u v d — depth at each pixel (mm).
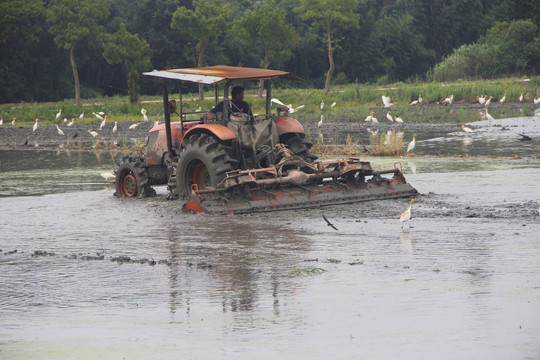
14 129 94938
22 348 11742
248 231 21562
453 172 36844
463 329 12016
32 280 16344
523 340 11391
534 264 16391
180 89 29875
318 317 12938
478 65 173375
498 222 21906
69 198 31125
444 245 18766
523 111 88438
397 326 12281
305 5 161375
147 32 196250
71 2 135625
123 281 16016
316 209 25547
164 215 25234
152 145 30953
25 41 177250
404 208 25266
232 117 27500
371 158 46844
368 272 16094
